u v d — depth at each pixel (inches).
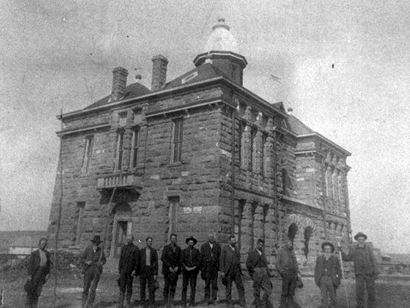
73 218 1178.6
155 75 1180.5
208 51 1336.1
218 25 1408.7
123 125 1165.7
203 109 976.3
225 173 927.7
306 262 1187.3
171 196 976.9
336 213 1475.1
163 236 953.5
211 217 884.6
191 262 502.0
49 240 1184.2
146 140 1075.3
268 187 1122.0
